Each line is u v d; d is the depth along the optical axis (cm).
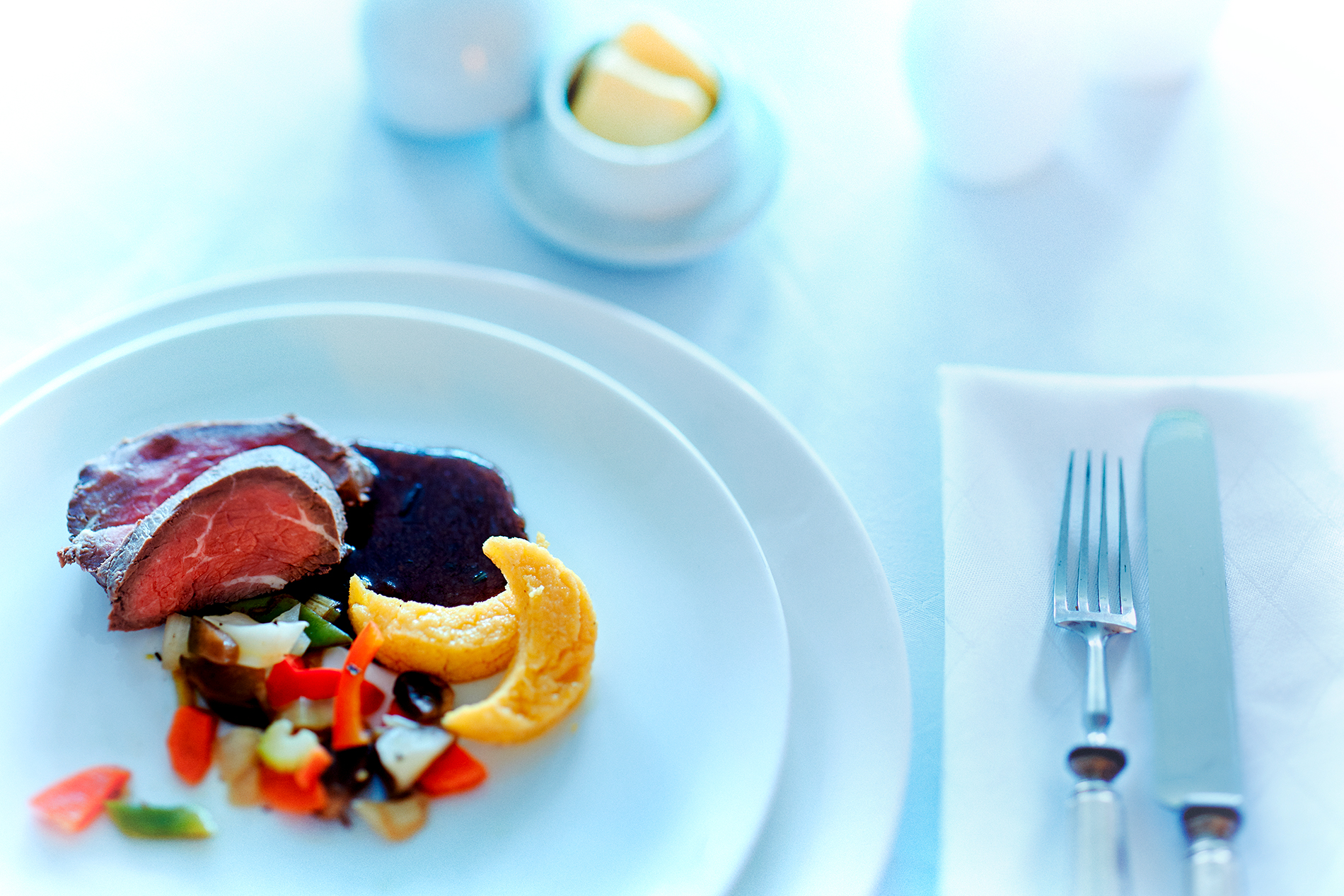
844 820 50
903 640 52
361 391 57
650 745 51
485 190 64
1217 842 48
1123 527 53
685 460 54
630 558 54
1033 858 49
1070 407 56
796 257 63
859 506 57
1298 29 69
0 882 48
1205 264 62
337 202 64
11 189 63
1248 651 52
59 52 67
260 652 52
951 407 56
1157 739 49
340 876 49
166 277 61
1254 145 65
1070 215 64
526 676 51
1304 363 60
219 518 52
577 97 62
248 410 56
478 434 57
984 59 60
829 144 66
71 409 55
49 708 51
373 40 63
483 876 49
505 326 58
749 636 52
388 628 52
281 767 50
